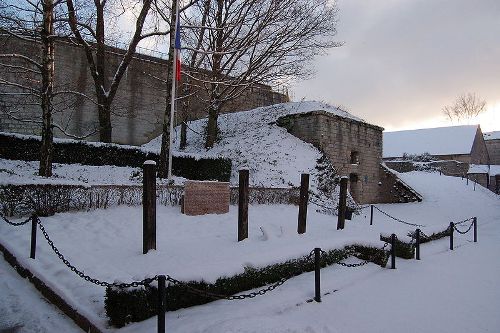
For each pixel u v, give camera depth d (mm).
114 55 27500
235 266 5941
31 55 22625
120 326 4602
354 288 6832
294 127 24781
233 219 12172
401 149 52750
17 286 6215
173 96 15438
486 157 54594
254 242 8078
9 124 22844
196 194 12297
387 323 5230
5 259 7559
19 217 9961
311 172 20922
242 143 24469
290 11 23438
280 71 22719
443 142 51531
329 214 16812
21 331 4750
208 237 9070
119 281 4887
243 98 33750
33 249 6984
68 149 18000
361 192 25703
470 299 6480
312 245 7758
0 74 22016
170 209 12586
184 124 26016
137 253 6988
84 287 5625
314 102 28359
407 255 9719
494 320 5516
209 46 22484
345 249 8469
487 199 26938
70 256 7059
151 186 6918
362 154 26203
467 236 14664
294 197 17141
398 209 23922
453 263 9508
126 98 28094
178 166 19453
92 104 26156
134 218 10867
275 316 5148
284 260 6801
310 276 7129
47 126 12992
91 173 17062
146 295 4828
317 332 4469
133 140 28422
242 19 20438
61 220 9930
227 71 22641
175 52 15711
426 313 5707
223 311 5148
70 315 5160
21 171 15453
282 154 22297
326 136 23516
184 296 5203
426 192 27953
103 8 20500
